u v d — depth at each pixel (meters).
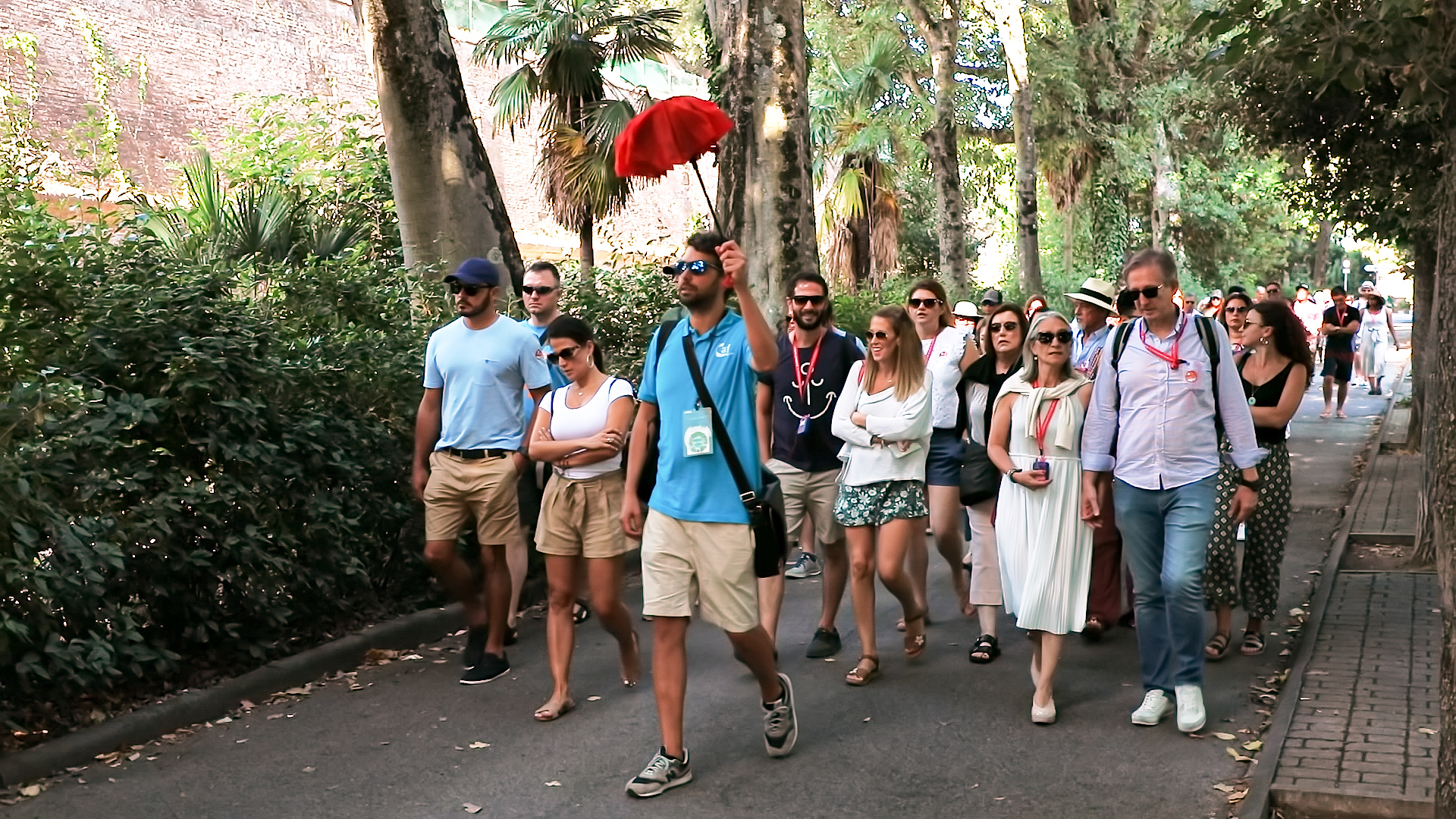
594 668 6.66
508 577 6.55
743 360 4.91
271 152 13.31
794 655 6.91
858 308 18.02
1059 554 5.62
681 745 5.00
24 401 5.34
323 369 7.04
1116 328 5.63
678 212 30.81
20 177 9.90
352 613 7.24
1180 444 5.40
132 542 5.79
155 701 5.76
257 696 6.09
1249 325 6.85
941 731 5.60
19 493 5.08
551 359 5.99
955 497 7.37
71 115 20.95
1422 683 5.87
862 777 5.05
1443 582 3.78
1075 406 5.72
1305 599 7.93
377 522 7.30
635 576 9.13
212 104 23.66
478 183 9.52
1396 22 6.32
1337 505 11.38
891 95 25.27
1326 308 19.19
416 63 9.23
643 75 28.83
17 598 5.28
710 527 4.91
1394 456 14.29
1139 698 6.03
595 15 17.50
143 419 5.80
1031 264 22.27
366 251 12.08
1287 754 4.97
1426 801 4.41
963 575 7.59
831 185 25.70
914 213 30.45
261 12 24.81
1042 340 5.78
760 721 5.75
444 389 6.53
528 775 5.12
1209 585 6.60
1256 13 7.20
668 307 11.05
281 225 11.62
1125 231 29.92
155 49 22.75
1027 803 4.77
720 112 5.11
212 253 10.84
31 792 4.86
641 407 5.17
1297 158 10.74
